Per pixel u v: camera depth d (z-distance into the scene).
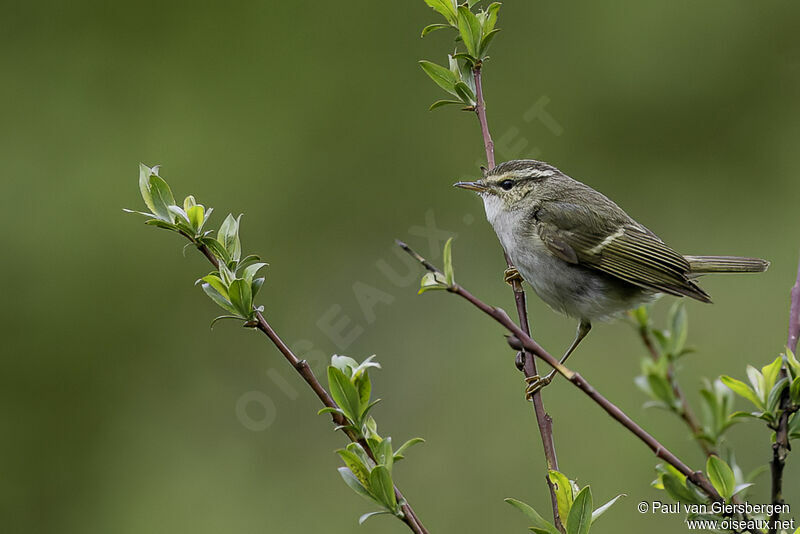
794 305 6.13
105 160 14.88
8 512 13.23
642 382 7.45
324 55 15.74
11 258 14.14
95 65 15.47
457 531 11.82
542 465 12.01
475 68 6.82
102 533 12.73
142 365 13.95
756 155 14.98
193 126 15.26
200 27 15.73
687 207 14.74
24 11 15.49
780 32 15.10
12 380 13.81
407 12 15.73
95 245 14.32
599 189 14.95
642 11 15.16
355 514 12.08
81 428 13.66
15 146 14.84
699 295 7.99
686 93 15.18
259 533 12.12
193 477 12.80
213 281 5.62
